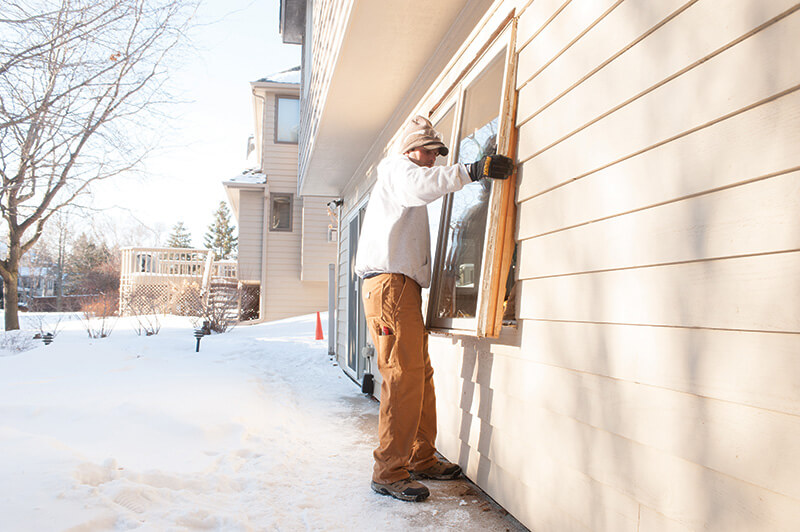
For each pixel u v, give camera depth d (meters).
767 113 1.15
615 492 1.59
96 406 3.53
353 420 4.21
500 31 2.49
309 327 13.33
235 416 3.78
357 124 5.40
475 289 2.48
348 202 7.59
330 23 4.48
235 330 13.05
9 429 2.73
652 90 1.49
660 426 1.42
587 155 1.76
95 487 2.11
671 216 1.40
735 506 1.19
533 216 2.10
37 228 11.23
